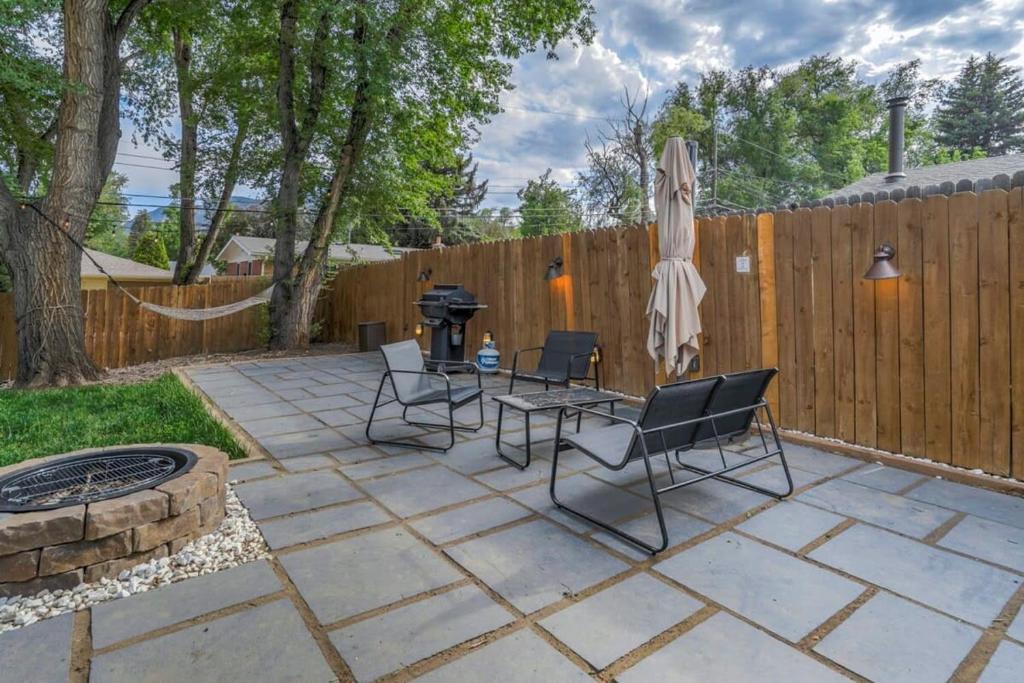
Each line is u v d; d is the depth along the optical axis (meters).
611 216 22.48
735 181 27.17
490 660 1.62
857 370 3.62
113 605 1.90
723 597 1.95
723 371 4.41
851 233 3.62
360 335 9.28
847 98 27.17
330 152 10.09
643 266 4.99
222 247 18.80
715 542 2.38
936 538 2.39
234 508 2.74
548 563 2.20
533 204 27.06
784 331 4.02
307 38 9.01
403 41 8.19
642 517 2.66
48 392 5.60
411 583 2.05
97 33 6.33
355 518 2.64
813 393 3.87
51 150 8.31
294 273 9.45
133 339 9.14
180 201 12.14
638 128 21.72
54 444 3.68
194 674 1.55
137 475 2.44
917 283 3.31
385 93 7.86
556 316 6.04
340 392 5.85
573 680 1.53
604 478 3.21
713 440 2.83
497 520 2.62
